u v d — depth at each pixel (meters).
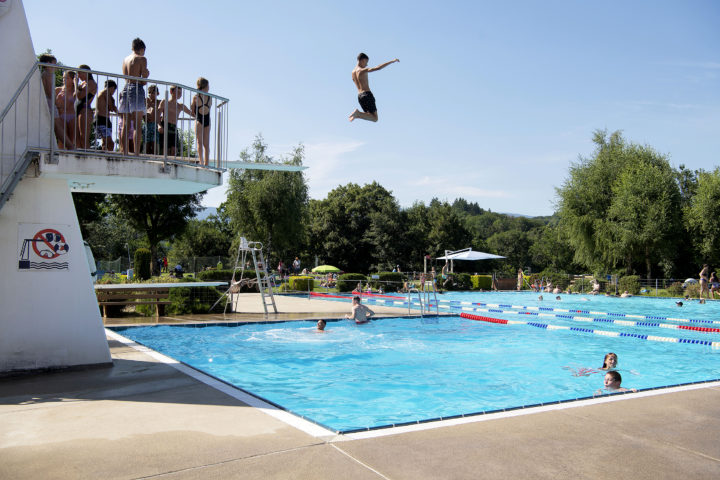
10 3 7.04
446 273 37.16
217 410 5.02
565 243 50.25
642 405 5.21
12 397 5.66
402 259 61.50
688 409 5.05
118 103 8.15
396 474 3.37
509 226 127.88
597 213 36.66
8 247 7.07
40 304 7.23
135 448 3.88
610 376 7.57
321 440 4.06
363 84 8.67
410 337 12.91
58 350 7.26
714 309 21.83
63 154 7.06
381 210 64.38
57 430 4.37
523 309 21.61
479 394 7.24
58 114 7.97
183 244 62.97
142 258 22.03
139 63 8.13
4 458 3.68
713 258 34.09
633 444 4.02
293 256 63.41
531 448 3.90
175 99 8.64
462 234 65.62
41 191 7.36
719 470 3.53
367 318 15.41
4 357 6.91
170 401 5.40
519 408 5.08
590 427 4.45
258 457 3.67
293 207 39.62
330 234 63.62
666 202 33.75
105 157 7.30
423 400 6.84
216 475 3.34
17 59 7.09
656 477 3.39
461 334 13.53
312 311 17.48
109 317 14.98
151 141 8.92
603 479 3.34
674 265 36.38
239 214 39.50
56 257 7.40
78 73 8.09
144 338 12.14
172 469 3.45
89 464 3.55
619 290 30.94
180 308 15.70
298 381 8.02
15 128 7.04
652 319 17.75
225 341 11.90
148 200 34.50
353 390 7.41
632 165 36.06
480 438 4.12
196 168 8.43
